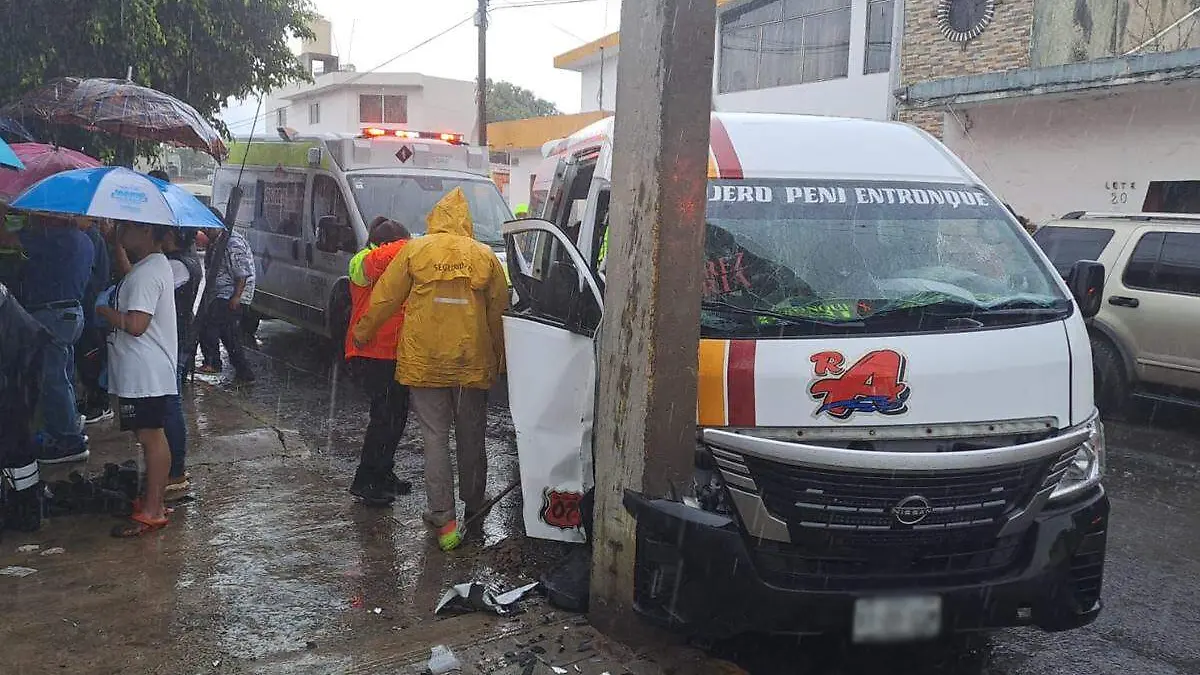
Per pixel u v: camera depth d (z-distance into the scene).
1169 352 8.16
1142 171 12.53
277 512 5.35
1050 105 13.55
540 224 4.62
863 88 17.91
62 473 5.78
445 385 4.70
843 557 3.30
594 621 3.86
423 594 4.28
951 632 3.32
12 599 4.10
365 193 9.29
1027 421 3.49
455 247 4.70
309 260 9.91
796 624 3.24
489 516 5.39
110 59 9.48
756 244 3.96
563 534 4.04
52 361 5.41
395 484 5.68
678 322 3.34
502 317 4.69
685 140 3.26
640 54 3.33
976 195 4.39
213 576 4.43
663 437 3.39
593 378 3.91
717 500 3.39
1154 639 4.12
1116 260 8.63
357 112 38.47
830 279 3.86
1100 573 3.58
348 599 4.21
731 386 3.40
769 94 20.09
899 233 4.09
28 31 9.03
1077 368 3.63
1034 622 3.42
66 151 6.61
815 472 3.22
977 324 3.64
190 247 7.85
